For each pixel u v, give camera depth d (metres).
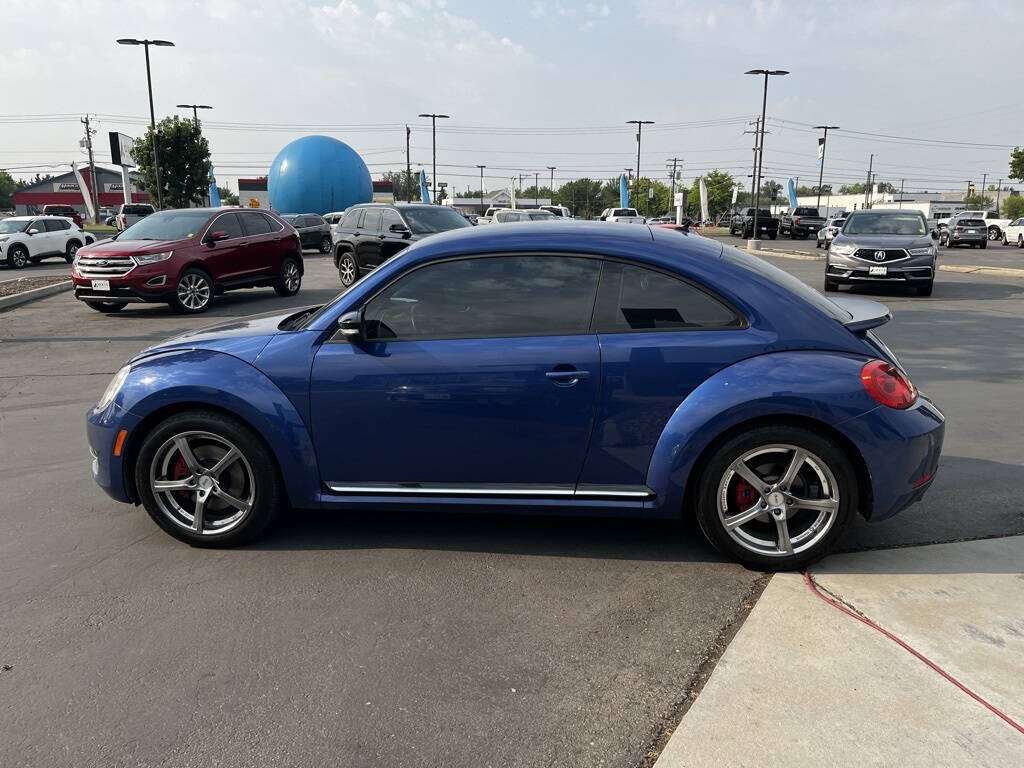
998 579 3.27
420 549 3.68
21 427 5.99
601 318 3.38
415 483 3.55
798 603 3.09
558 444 3.38
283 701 2.54
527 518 4.05
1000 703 2.45
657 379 3.28
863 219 15.44
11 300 14.11
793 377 3.19
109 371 8.13
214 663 2.76
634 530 3.88
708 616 3.04
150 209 44.28
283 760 2.26
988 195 130.88
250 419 3.49
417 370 3.40
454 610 3.11
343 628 2.98
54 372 8.10
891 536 3.72
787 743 2.28
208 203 47.59
